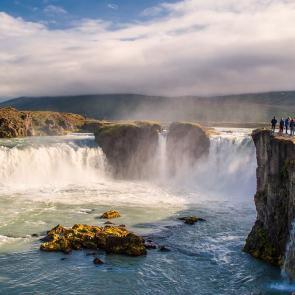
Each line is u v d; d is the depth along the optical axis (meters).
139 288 39.66
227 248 49.75
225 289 39.75
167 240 52.66
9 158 94.31
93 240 49.53
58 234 52.47
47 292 38.66
